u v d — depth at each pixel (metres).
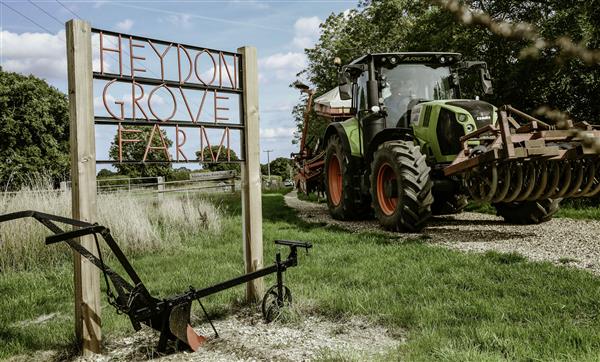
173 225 8.68
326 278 4.78
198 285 4.79
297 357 2.96
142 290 3.07
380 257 5.59
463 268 4.88
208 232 8.59
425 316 3.47
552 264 4.96
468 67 8.80
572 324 3.13
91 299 3.22
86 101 3.20
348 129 9.76
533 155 6.03
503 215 8.76
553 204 8.25
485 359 2.57
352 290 4.27
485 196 6.71
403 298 3.97
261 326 3.62
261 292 4.20
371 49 24.41
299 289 4.34
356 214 9.79
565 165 6.50
